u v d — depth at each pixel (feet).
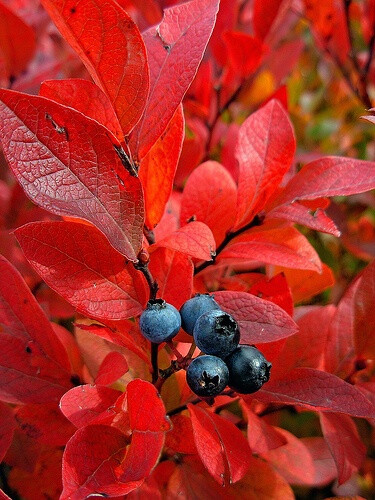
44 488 0.58
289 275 0.57
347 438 0.50
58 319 0.80
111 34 0.36
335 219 0.83
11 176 0.83
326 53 0.90
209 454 0.40
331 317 0.56
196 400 0.46
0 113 0.33
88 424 0.38
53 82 0.38
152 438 0.39
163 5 0.77
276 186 0.49
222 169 0.54
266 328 0.41
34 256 0.39
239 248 0.49
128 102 0.39
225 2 0.79
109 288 0.40
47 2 0.35
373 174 0.45
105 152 0.35
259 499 0.52
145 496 0.45
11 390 0.48
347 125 1.14
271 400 0.43
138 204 0.36
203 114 0.78
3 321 0.48
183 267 0.43
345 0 0.81
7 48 0.73
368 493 0.80
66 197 0.35
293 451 0.58
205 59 0.89
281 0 0.72
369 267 0.53
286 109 0.67
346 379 0.54
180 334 0.43
